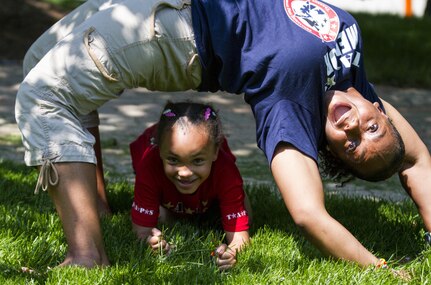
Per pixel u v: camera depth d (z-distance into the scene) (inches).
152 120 310.7
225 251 133.6
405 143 139.8
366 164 126.5
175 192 145.5
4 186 178.5
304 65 125.3
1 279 118.6
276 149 123.3
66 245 136.3
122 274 122.2
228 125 310.0
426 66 431.2
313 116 126.5
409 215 168.6
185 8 134.9
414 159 140.8
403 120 143.0
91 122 160.9
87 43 129.6
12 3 484.1
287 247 142.9
